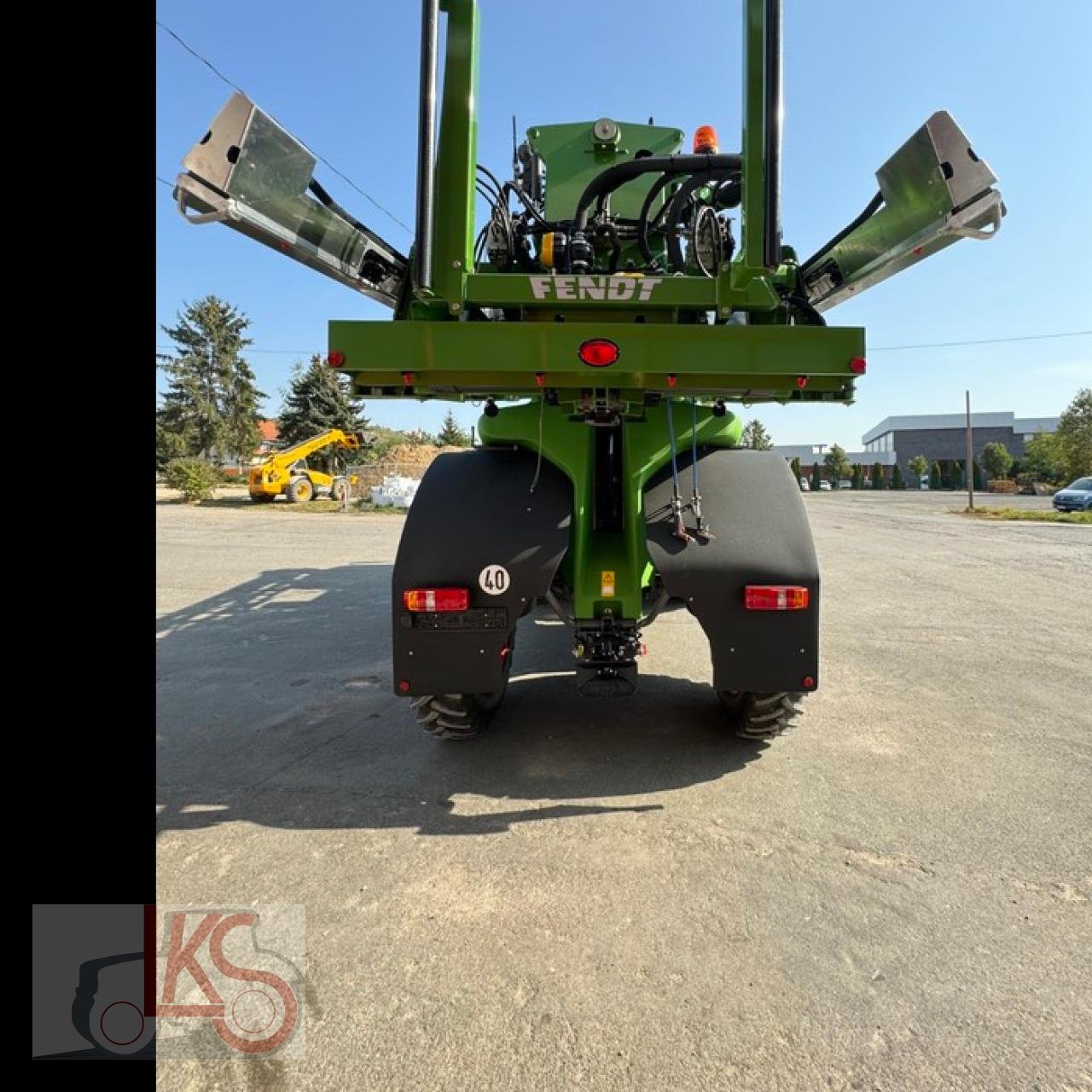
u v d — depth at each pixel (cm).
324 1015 180
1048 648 547
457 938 210
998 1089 157
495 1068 163
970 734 370
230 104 247
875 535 1461
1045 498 3581
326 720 400
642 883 237
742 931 212
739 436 359
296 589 823
